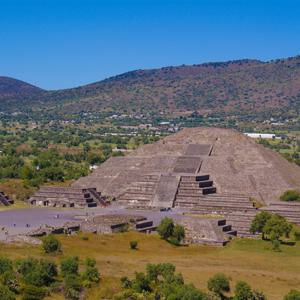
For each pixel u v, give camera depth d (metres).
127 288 153.62
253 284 170.12
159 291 148.62
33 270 154.88
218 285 156.50
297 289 167.12
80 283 153.75
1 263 156.00
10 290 144.12
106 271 169.88
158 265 164.75
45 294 147.50
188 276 173.75
